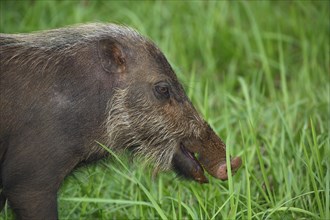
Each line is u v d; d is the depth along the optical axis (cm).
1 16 1597
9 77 933
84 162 982
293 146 1137
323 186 998
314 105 1312
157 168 1009
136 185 1113
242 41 1554
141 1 1627
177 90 991
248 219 940
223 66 1543
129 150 1003
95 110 953
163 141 991
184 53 1516
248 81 1482
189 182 1044
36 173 923
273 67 1523
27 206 925
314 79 1463
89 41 970
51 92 934
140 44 980
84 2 1642
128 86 969
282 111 1312
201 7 1598
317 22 1579
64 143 934
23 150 922
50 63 948
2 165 939
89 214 1089
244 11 1625
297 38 1590
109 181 1155
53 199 933
